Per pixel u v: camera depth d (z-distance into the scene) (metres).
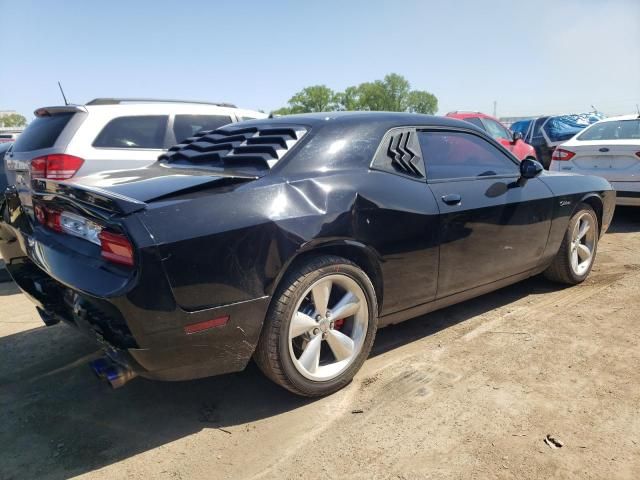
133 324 2.20
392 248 3.01
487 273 3.70
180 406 2.86
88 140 5.15
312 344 2.76
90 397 2.99
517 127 15.89
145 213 2.24
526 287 4.68
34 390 3.09
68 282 2.42
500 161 3.97
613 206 5.00
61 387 3.12
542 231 4.09
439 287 3.38
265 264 2.46
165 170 3.18
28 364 3.43
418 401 2.79
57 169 4.93
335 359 2.92
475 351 3.38
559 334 3.60
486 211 3.54
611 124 7.89
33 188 2.96
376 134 3.19
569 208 4.33
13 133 18.33
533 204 3.94
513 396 2.80
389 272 3.05
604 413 2.62
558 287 4.64
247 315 2.45
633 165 6.88
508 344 3.46
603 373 3.03
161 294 2.20
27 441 2.58
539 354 3.30
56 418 2.78
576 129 12.27
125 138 5.43
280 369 2.63
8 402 2.96
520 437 2.45
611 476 2.17
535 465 2.25
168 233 2.23
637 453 2.31
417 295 3.26
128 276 2.20
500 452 2.34
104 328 2.30
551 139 12.32
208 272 2.31
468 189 3.50
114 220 2.23
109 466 2.37
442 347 3.46
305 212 2.62
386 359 3.31
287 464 2.32
